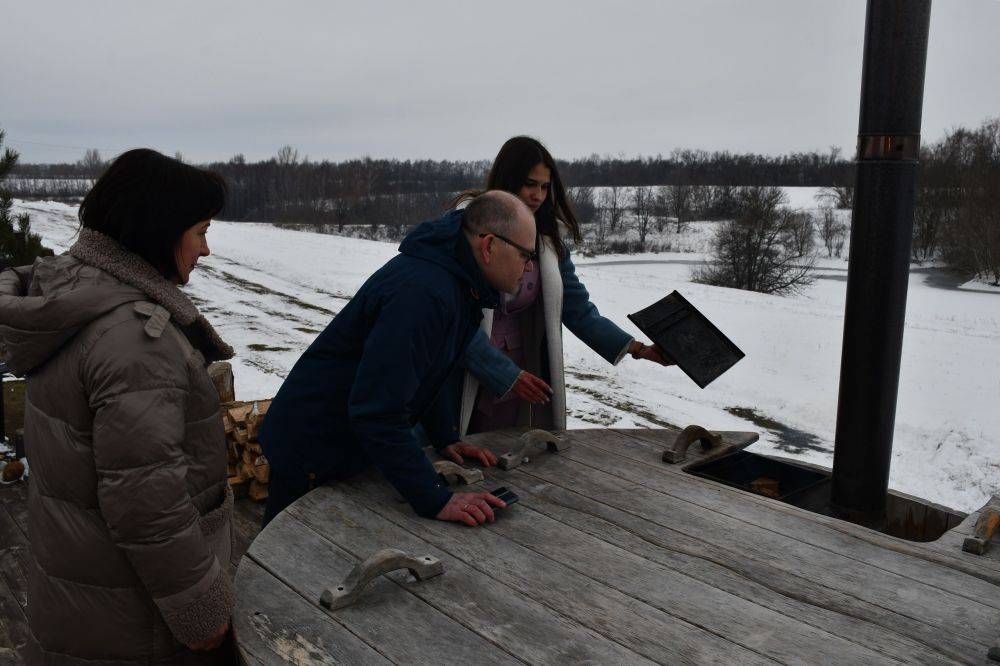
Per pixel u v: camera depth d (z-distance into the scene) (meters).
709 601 1.46
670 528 1.79
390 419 1.74
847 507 2.10
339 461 2.00
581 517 1.84
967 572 1.59
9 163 5.33
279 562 1.59
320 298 13.38
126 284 1.23
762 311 13.84
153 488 1.16
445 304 1.72
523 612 1.40
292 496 2.07
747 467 2.45
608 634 1.33
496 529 1.76
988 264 35.19
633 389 8.14
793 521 1.84
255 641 1.29
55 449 1.21
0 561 2.70
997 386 8.75
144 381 1.17
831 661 1.26
